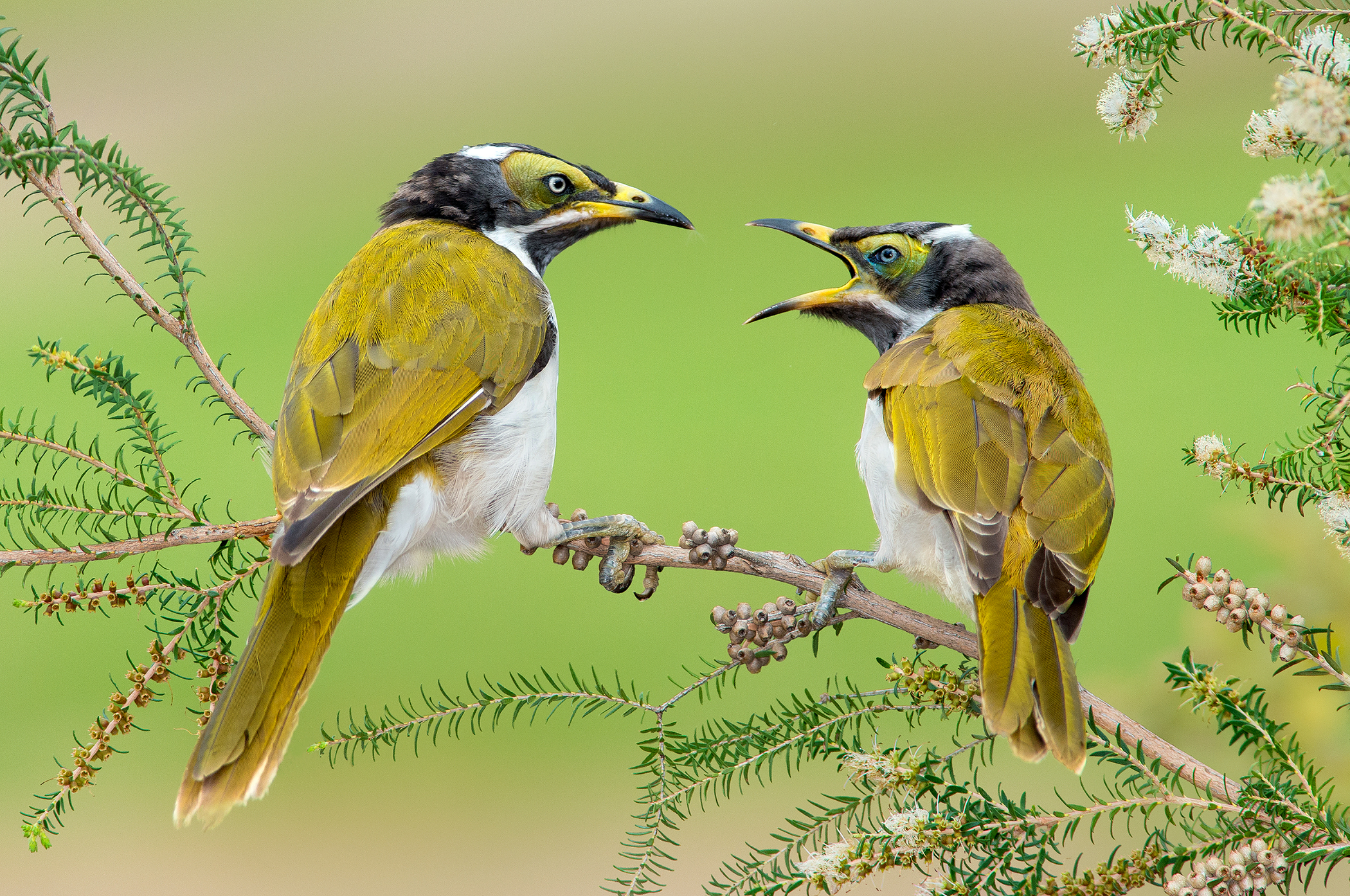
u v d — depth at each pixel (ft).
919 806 23.17
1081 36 23.90
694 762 25.29
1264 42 21.54
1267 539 30.89
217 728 25.80
